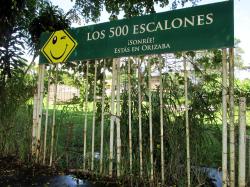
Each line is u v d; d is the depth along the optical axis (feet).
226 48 14.05
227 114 15.44
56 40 18.98
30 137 19.76
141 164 15.58
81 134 23.48
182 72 16.43
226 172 13.87
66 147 19.16
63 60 18.56
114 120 17.06
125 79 17.57
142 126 16.85
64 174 17.44
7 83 21.56
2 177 16.65
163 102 16.44
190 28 14.85
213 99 15.78
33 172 17.60
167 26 15.43
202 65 16.44
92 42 17.60
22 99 21.02
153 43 15.72
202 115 15.70
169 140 15.85
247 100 15.92
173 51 15.19
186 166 15.33
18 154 19.66
